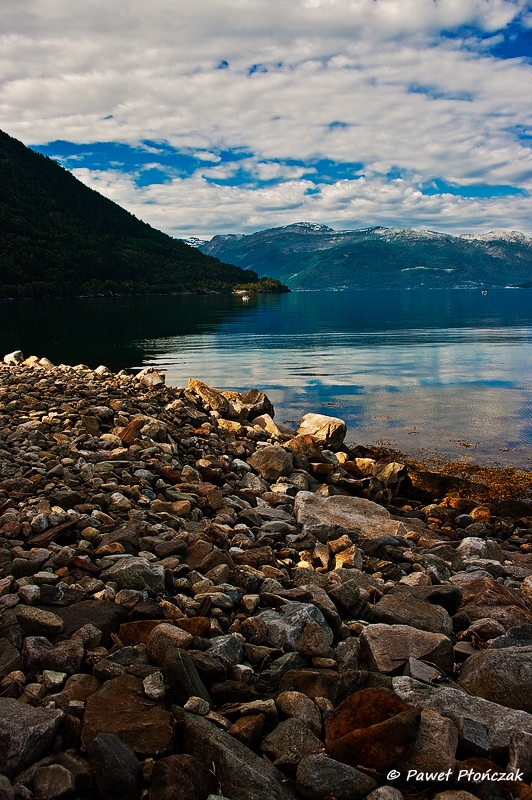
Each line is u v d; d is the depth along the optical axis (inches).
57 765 132.3
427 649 195.8
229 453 595.5
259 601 232.4
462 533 472.4
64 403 639.1
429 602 249.1
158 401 767.1
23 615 190.1
